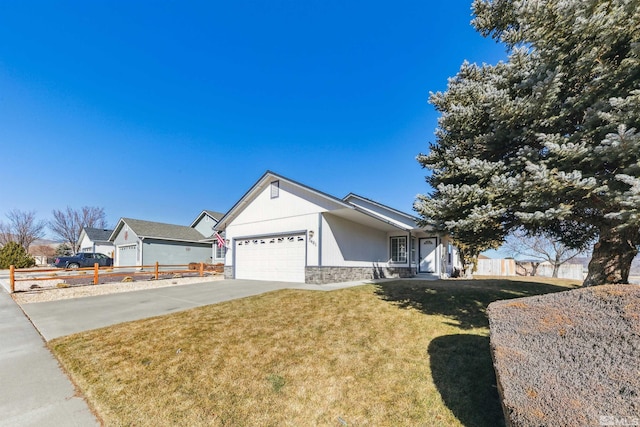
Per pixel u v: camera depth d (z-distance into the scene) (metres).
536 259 20.72
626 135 3.24
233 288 10.77
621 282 4.99
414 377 3.69
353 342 4.79
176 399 3.41
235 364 4.21
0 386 3.72
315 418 3.05
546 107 4.33
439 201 5.09
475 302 6.72
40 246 43.22
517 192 4.21
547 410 1.98
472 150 5.50
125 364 4.29
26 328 6.16
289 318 6.12
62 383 3.82
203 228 28.55
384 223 13.70
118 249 27.02
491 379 3.51
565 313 2.55
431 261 16.66
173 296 9.55
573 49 4.07
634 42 3.55
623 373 1.97
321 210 11.41
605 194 3.78
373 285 9.54
